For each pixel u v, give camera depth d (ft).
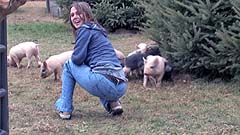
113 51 11.18
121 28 28.60
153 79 14.99
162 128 10.77
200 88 14.66
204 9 14.58
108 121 11.27
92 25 11.12
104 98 11.22
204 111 12.14
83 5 11.23
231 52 14.14
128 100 13.25
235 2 13.96
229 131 10.57
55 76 15.72
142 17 26.55
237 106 12.64
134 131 10.55
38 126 10.73
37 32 28.02
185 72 16.11
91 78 10.78
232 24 14.51
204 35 14.76
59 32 28.07
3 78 8.07
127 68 15.66
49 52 21.36
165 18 16.10
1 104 8.16
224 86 14.82
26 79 15.99
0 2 4.95
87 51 10.96
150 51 16.08
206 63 14.88
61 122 11.18
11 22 32.71
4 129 8.25
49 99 13.41
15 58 17.78
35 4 43.88
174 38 15.38
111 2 28.43
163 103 12.94
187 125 11.00
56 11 35.50
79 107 12.53
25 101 13.15
